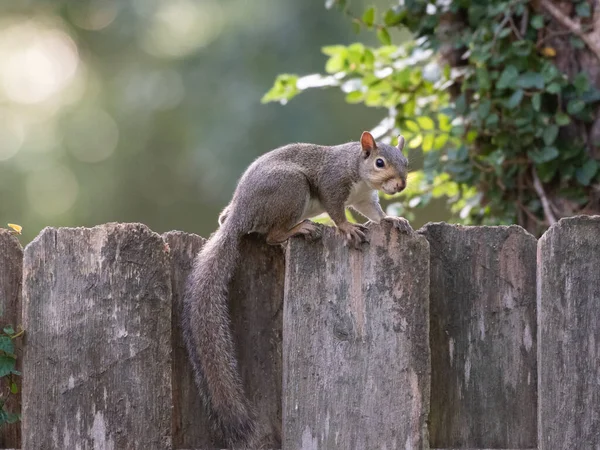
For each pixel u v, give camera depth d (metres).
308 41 22.98
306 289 7.22
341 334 7.17
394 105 11.58
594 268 7.19
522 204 9.95
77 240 7.20
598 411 7.13
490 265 7.38
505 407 7.32
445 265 7.38
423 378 7.12
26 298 7.15
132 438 7.12
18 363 7.23
